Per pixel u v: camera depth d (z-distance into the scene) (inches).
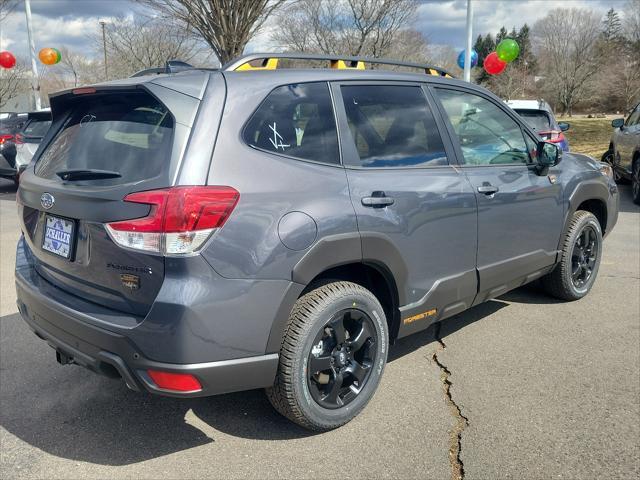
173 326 92.1
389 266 118.8
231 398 132.4
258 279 98.3
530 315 176.6
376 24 662.5
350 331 118.2
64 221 109.1
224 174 97.2
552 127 391.2
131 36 899.4
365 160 119.1
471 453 108.1
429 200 126.1
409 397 129.4
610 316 173.9
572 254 179.5
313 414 111.0
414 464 105.9
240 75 108.6
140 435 117.9
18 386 138.7
